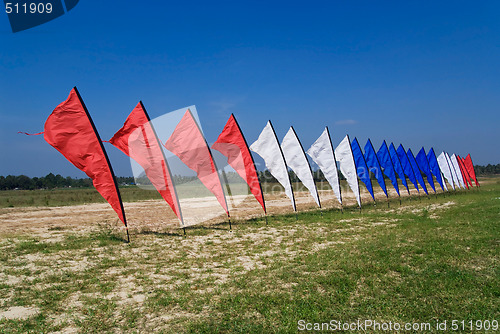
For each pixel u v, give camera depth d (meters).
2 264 9.70
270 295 7.12
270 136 18.73
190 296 7.13
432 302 6.71
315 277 8.29
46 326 5.80
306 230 15.30
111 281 8.33
